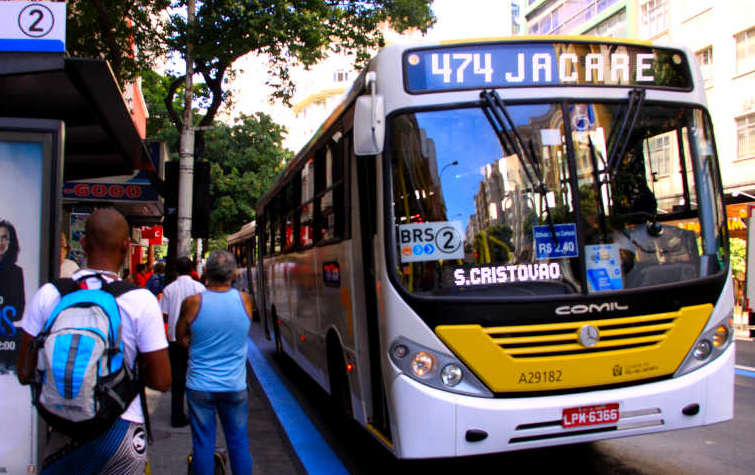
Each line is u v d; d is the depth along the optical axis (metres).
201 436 4.16
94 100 5.32
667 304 4.31
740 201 21.56
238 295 4.37
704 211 4.62
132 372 2.72
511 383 4.00
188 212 10.51
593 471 5.07
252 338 15.54
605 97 4.55
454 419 3.95
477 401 3.97
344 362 5.71
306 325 7.56
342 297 5.64
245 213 28.31
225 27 11.23
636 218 4.41
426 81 4.43
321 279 6.62
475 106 4.42
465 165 4.33
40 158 4.14
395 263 4.18
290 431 6.65
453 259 4.20
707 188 4.66
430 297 4.08
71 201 12.88
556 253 4.25
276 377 10.00
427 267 4.18
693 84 4.81
